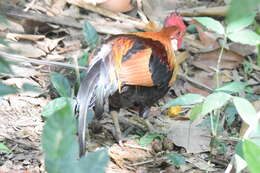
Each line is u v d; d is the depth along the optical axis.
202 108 6.47
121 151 8.66
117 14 12.57
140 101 8.75
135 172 8.05
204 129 9.34
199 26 12.62
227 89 7.00
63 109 2.31
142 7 12.96
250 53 12.11
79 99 7.47
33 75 9.94
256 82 11.55
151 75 8.10
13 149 7.93
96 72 7.80
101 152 2.47
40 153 7.89
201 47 12.16
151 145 8.94
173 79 9.11
